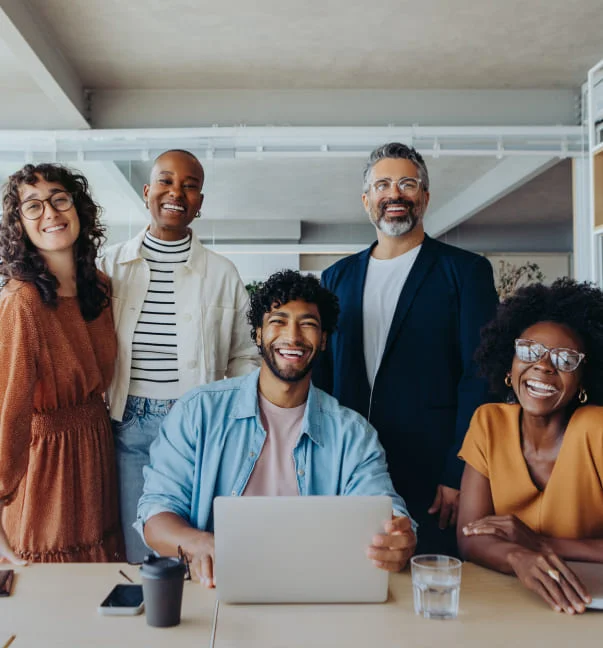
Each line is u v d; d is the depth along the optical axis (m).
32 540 2.14
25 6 3.54
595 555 1.63
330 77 4.49
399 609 1.39
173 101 4.64
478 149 4.54
